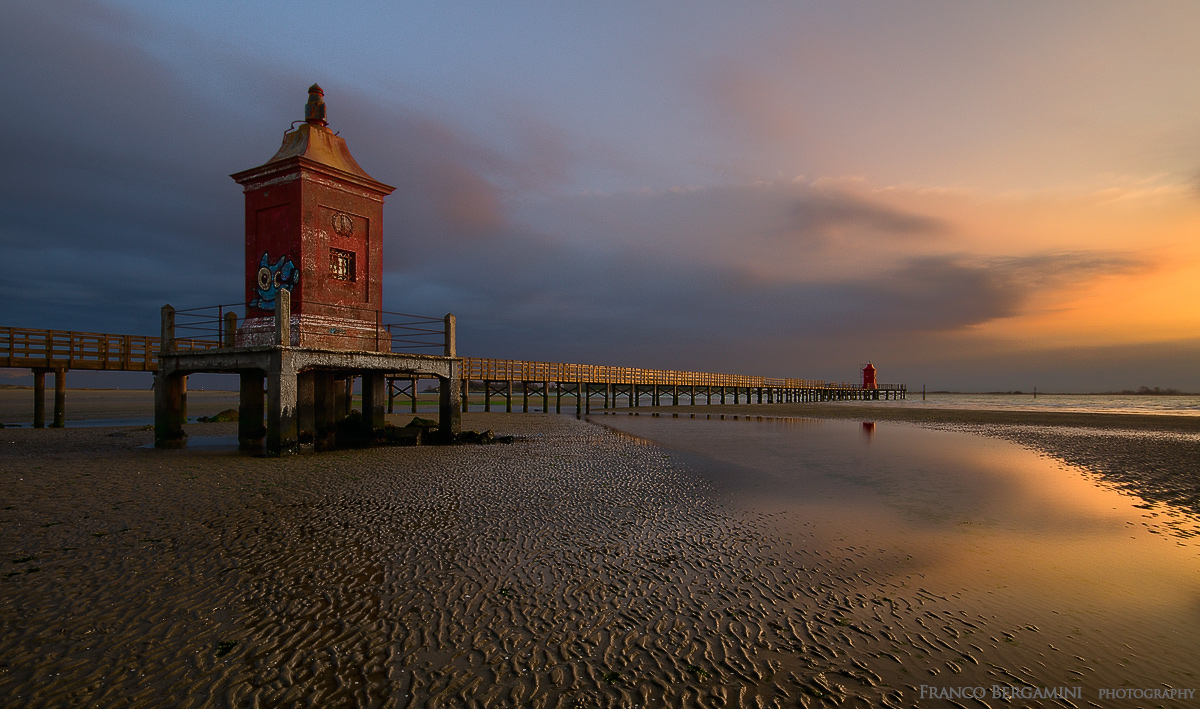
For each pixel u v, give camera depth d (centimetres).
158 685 405
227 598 561
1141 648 495
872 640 501
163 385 1766
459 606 553
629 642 487
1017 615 561
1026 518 955
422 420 2197
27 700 383
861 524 904
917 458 1698
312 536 774
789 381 7725
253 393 1725
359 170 1816
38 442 1873
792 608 567
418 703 389
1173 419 3541
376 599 566
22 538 729
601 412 4569
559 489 1135
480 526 844
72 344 2509
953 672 448
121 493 999
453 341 1984
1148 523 930
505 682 419
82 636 476
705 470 1418
